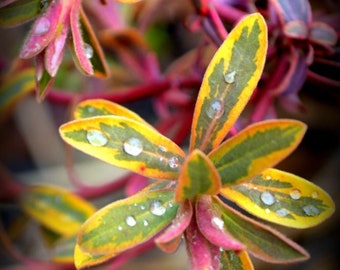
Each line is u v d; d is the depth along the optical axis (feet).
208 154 0.50
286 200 0.53
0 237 0.90
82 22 0.57
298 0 0.68
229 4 0.77
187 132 0.80
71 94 0.89
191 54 0.95
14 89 0.81
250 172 0.49
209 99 0.52
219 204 0.51
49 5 0.54
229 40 0.52
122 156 0.51
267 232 0.50
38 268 0.85
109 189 0.85
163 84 0.83
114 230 0.49
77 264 0.51
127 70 1.03
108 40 0.91
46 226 0.86
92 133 0.50
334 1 0.80
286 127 0.48
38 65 0.55
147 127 0.51
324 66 0.71
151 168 0.51
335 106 0.88
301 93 0.83
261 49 0.52
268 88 0.71
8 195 0.85
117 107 0.58
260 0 0.77
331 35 0.67
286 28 0.66
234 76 0.52
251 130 0.49
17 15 0.57
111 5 0.92
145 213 0.50
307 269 0.96
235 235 0.51
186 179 0.46
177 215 0.49
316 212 0.53
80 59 0.53
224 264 0.52
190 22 0.74
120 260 0.77
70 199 0.83
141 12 0.94
